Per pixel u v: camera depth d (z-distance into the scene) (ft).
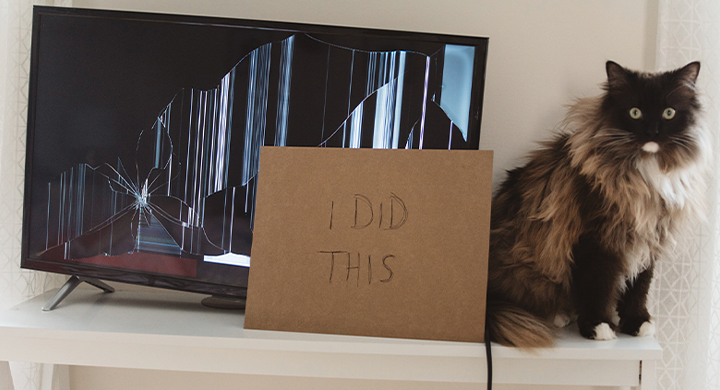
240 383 3.74
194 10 3.51
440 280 2.55
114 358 2.64
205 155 3.09
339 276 2.60
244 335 2.55
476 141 3.00
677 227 2.73
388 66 3.00
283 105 3.04
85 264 3.19
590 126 2.73
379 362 2.60
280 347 2.50
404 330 2.54
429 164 2.60
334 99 3.02
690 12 3.26
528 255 2.82
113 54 3.09
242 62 3.04
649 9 3.48
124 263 3.18
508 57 3.54
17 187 3.44
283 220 2.65
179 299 3.44
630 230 2.61
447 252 2.56
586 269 2.69
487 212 2.55
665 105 2.58
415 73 3.00
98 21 3.08
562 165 2.82
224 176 3.09
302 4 3.52
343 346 2.49
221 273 3.11
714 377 3.22
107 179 3.15
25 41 3.40
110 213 3.16
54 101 3.14
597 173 2.62
